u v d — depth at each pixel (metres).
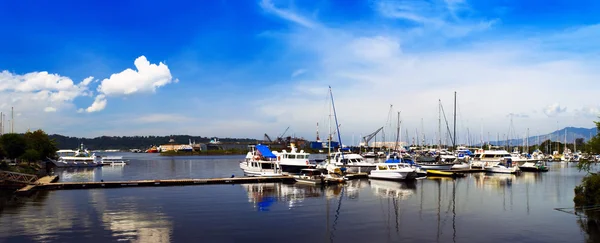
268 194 56.25
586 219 38.28
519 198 52.53
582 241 30.80
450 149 171.12
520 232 33.53
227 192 58.41
